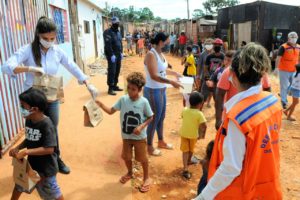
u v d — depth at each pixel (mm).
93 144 5125
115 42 8445
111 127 5938
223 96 3984
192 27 26594
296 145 5703
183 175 4484
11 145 4785
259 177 1816
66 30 10828
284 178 4496
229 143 1720
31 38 6281
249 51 1734
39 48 3502
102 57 21984
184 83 5094
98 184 3939
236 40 18312
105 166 4426
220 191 1814
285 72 7637
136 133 3717
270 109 1775
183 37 24234
